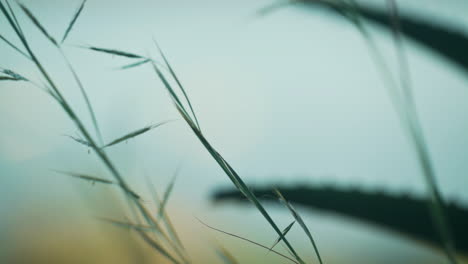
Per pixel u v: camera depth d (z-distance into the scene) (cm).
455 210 29
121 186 25
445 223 26
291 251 25
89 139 25
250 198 25
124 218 26
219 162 25
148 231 25
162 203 25
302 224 25
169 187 26
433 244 29
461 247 29
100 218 26
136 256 26
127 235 26
